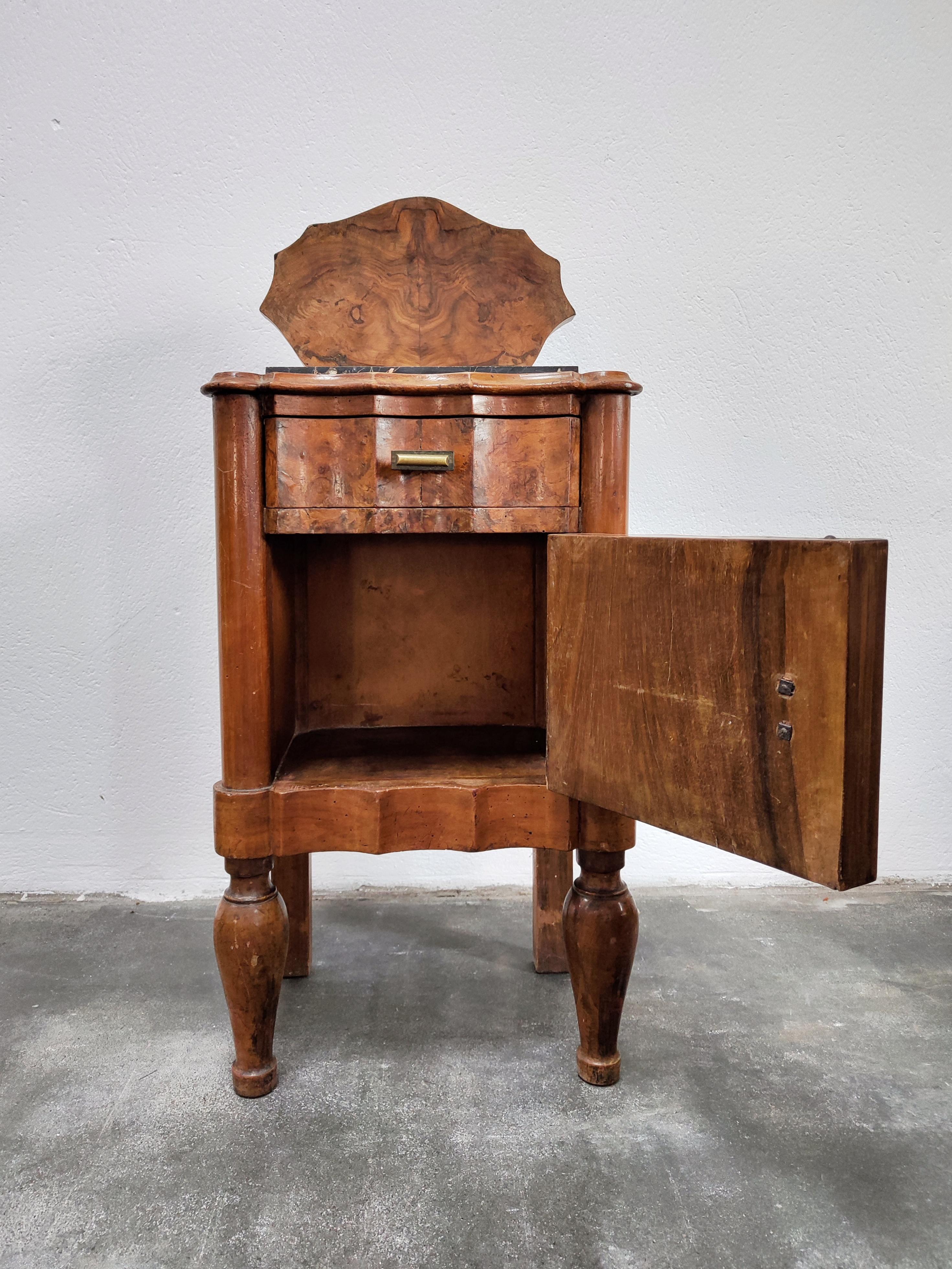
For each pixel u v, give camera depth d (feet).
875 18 4.97
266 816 3.31
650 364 5.18
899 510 5.26
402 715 4.29
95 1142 3.14
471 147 5.08
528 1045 3.77
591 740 2.93
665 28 5.00
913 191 5.06
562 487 3.27
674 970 4.40
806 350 5.17
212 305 5.08
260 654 3.30
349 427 3.22
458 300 3.96
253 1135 3.18
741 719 2.40
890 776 5.43
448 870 5.46
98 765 5.29
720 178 5.08
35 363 5.03
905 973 4.37
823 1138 3.15
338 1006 4.10
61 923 4.99
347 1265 2.59
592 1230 2.72
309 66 4.99
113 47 4.91
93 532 5.15
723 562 2.42
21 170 4.93
